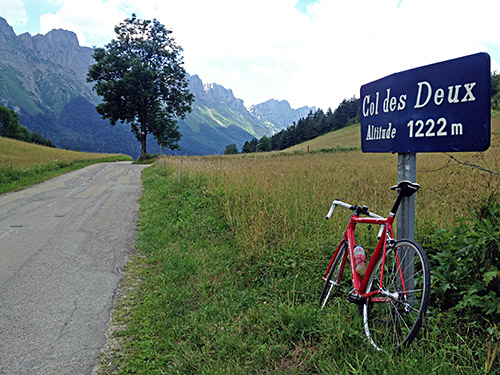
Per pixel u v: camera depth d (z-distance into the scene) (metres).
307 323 3.10
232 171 10.77
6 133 109.25
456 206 4.70
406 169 2.97
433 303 3.00
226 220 6.89
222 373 2.69
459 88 2.42
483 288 2.64
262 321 3.31
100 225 8.31
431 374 2.11
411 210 2.88
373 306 3.04
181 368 2.86
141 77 43.12
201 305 3.89
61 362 3.13
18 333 3.61
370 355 2.50
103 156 62.72
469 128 2.36
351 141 88.19
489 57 2.23
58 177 20.91
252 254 4.94
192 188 10.99
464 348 2.43
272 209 6.14
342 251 3.52
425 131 2.70
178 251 5.76
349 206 3.25
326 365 2.50
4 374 2.97
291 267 4.43
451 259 2.94
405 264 2.74
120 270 5.36
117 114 44.41
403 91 2.94
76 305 4.21
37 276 5.16
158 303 4.01
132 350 3.26
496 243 2.76
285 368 2.70
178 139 48.97
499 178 4.80
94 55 44.62
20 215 9.58
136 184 16.88
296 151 41.97
